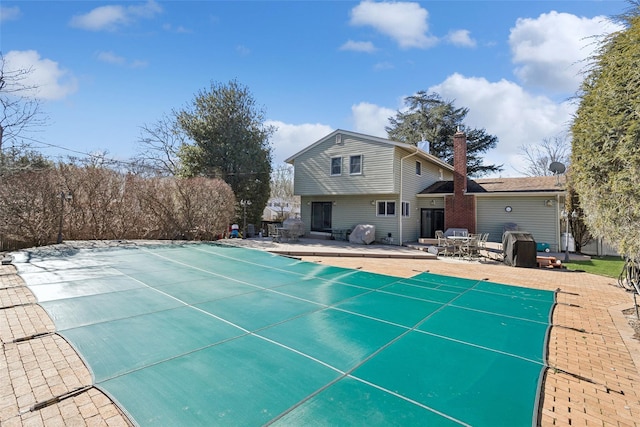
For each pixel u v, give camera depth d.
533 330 4.89
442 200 17.06
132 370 3.41
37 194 12.26
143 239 14.90
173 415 2.67
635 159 4.00
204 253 11.47
